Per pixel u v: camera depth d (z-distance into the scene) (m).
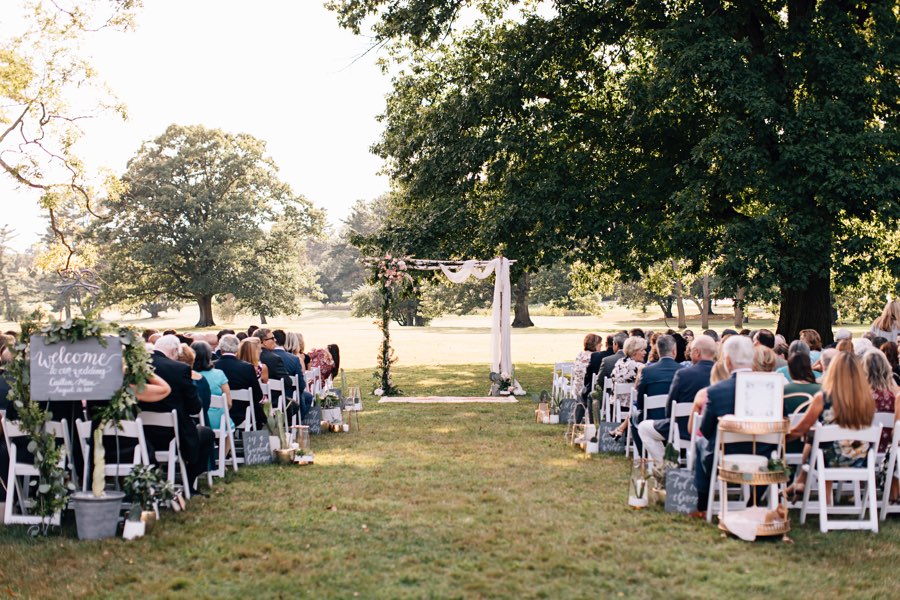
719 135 16.02
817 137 15.66
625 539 6.00
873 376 6.80
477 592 4.91
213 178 65.62
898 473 6.65
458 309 70.38
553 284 68.62
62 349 6.21
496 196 21.38
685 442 7.41
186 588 5.02
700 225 18.67
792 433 6.52
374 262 17.45
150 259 61.50
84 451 6.36
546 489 7.67
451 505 7.04
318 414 11.45
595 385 10.62
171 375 6.97
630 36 19.89
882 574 5.25
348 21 19.98
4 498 6.72
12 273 109.19
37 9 25.41
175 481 7.57
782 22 18.27
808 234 16.03
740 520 6.04
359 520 6.55
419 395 17.22
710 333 12.03
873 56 16.34
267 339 11.23
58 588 5.04
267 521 6.53
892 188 15.30
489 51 21.30
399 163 22.94
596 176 19.58
